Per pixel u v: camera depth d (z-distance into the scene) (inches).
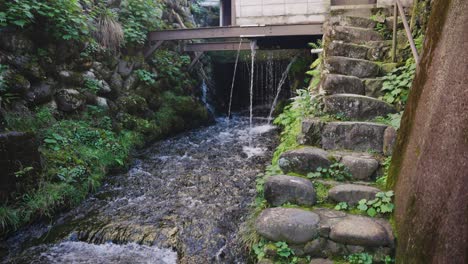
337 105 136.2
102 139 198.2
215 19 493.0
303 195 106.1
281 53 353.4
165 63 294.4
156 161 215.5
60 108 193.9
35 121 171.2
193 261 114.5
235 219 137.3
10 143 132.4
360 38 182.9
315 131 128.0
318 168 114.7
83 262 117.3
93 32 227.8
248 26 251.1
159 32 272.7
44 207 140.7
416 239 71.9
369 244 88.0
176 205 153.8
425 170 74.5
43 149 163.8
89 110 209.8
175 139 269.0
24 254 122.3
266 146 252.7
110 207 154.3
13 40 173.3
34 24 185.9
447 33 76.4
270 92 381.4
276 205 109.3
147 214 145.9
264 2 256.4
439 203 65.2
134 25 259.3
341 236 90.1
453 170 62.4
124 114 233.5
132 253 122.3
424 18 158.2
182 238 126.6
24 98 173.3
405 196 86.0
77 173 163.5
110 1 259.1
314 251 93.2
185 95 310.3
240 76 397.4
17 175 135.3
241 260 108.1
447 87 70.4
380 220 95.3
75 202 155.7
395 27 154.6
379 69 152.8
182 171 197.2
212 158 222.2
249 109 396.8
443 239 61.0
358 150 123.2
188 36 266.8
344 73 155.6
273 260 94.4
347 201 104.1
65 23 191.9
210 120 334.3
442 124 70.0
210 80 374.6
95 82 216.4
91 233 132.7
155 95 274.1
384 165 111.9
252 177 185.6
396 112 133.3
